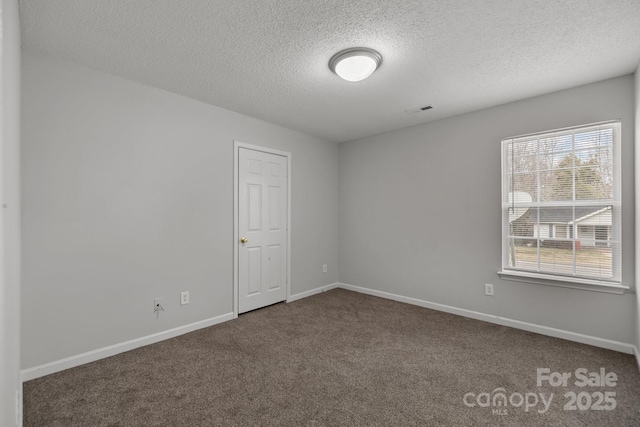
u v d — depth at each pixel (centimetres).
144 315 261
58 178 218
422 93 278
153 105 267
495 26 182
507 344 261
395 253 395
